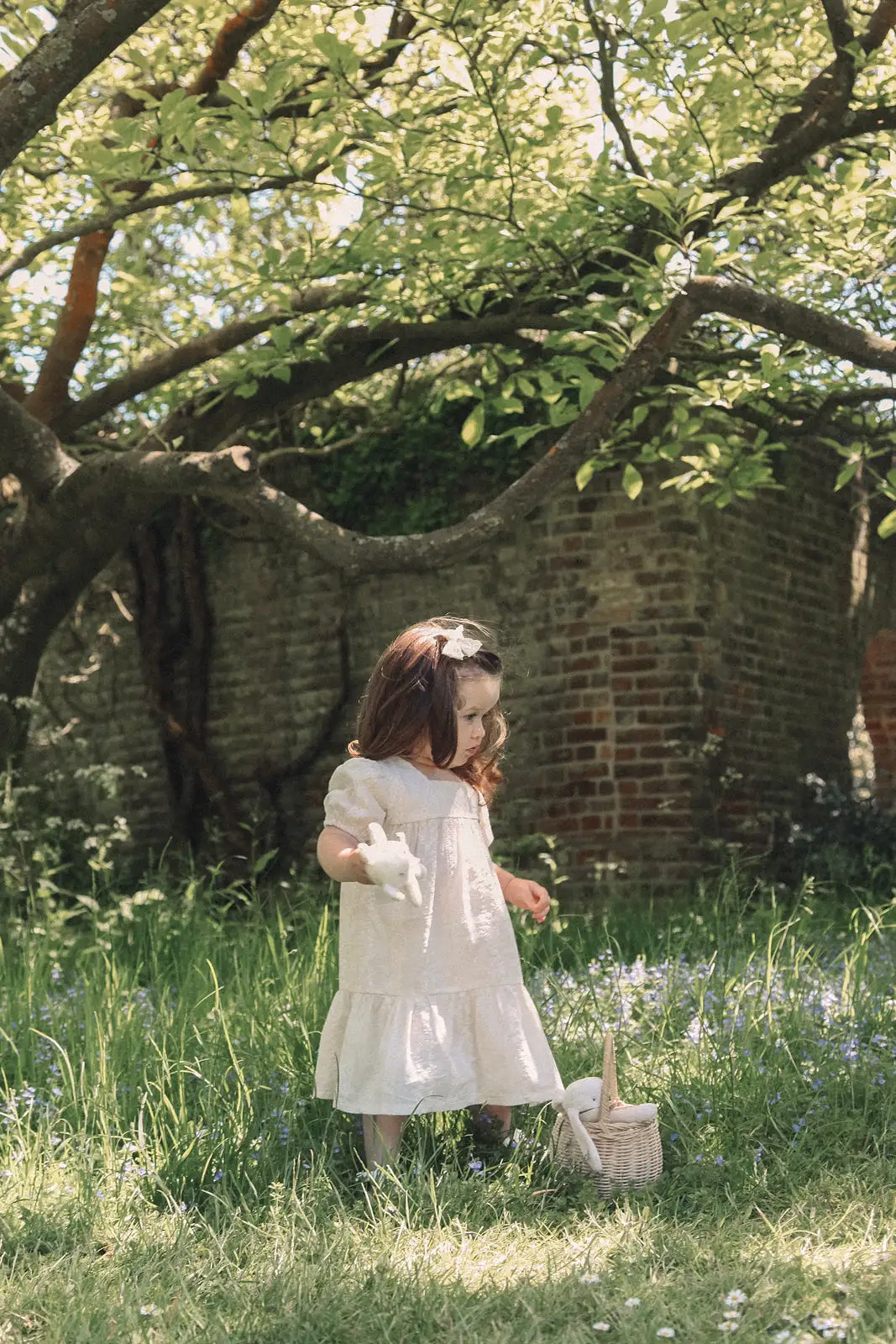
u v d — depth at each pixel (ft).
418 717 10.30
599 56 20.62
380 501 33.86
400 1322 7.06
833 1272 7.35
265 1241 8.46
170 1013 13.66
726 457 24.94
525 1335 6.77
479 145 21.16
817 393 23.98
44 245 21.25
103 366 29.66
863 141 22.53
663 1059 12.05
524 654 31.37
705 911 21.17
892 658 38.81
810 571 34.55
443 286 23.59
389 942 10.14
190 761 36.17
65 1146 10.11
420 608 33.19
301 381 26.37
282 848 35.04
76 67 14.64
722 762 30.50
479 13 20.90
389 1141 9.97
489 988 10.14
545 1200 9.32
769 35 21.53
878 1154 9.80
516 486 17.61
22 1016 13.84
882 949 17.43
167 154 19.40
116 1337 6.84
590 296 23.06
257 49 24.03
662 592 30.22
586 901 29.71
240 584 36.32
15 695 26.53
